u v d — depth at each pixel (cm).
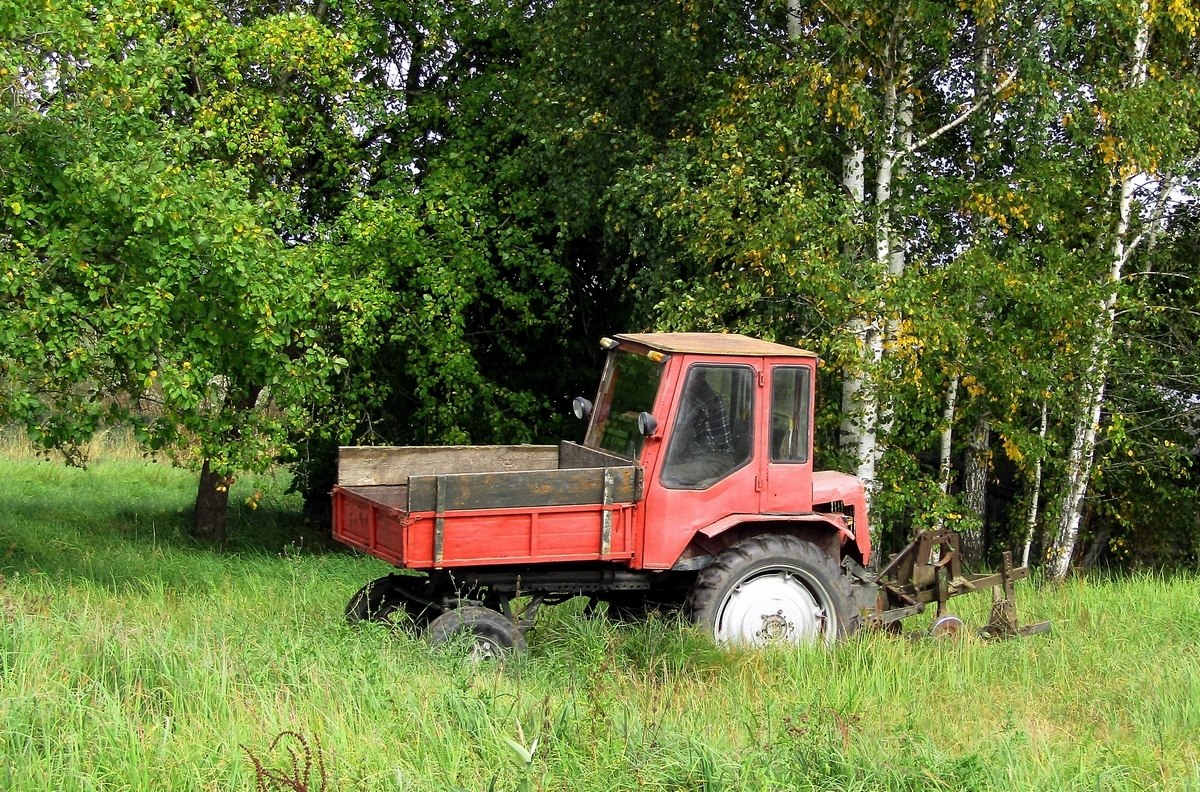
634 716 709
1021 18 1438
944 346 1384
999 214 1503
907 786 645
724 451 977
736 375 981
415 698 711
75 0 1159
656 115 1675
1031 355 1530
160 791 582
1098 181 1580
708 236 1410
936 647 996
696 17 1537
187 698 698
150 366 1118
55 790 568
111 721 638
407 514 881
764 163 1429
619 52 1634
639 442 977
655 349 981
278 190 1614
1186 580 1510
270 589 1271
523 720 687
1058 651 1005
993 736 746
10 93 1112
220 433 1284
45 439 1146
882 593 1070
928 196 1508
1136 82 1520
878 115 1484
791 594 981
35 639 762
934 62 1561
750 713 762
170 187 1116
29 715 639
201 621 979
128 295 1104
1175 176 1631
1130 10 1428
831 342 1380
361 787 586
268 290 1171
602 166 1662
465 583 949
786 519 986
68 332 1087
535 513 912
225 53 1536
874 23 1454
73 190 1109
